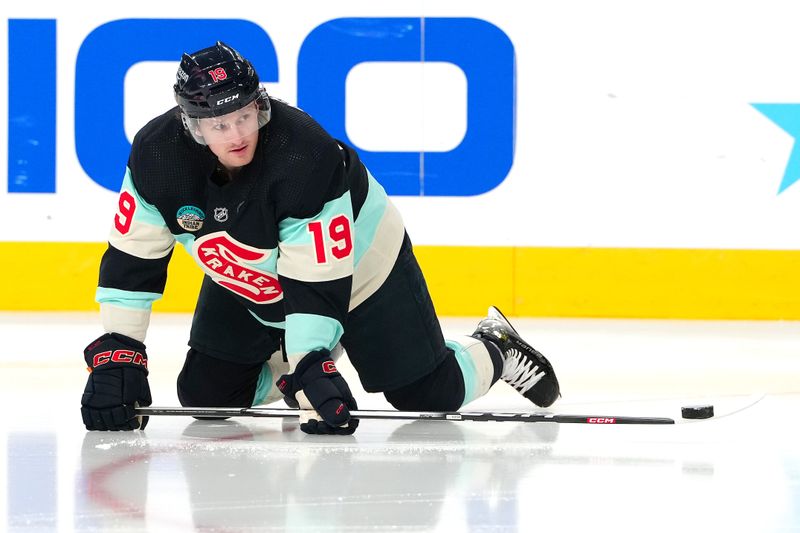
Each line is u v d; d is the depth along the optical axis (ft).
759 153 64.08
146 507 23.66
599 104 64.54
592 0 64.28
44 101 66.28
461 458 28.22
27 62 66.13
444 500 24.18
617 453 28.91
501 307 65.16
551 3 64.54
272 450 29.14
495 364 34.55
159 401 37.96
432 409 33.40
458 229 65.26
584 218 64.80
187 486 25.35
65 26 66.03
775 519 22.85
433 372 33.01
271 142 28.30
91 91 66.08
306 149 28.35
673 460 28.07
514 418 29.27
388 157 65.26
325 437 30.94
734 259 64.34
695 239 64.49
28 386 40.98
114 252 30.48
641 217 64.59
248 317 32.86
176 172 28.58
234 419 34.01
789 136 63.93
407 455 28.58
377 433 31.60
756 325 62.23
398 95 65.05
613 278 64.85
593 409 36.37
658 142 64.39
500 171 65.00
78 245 66.54
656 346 53.57
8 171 66.49
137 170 28.91
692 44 64.08
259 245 29.22
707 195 64.39
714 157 64.28
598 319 64.64
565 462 27.84
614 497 24.48
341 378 29.78
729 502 24.12
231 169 28.55
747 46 63.87
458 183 65.16
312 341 29.43
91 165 66.33
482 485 25.48
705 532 22.04
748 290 64.39
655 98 64.28
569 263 64.95
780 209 64.08
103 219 66.54
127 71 65.92
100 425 30.68
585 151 64.75
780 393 40.06
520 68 64.80
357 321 31.89
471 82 64.90
